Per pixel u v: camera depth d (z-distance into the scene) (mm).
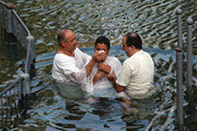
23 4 13930
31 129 6336
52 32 11547
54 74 7895
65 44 7652
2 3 11312
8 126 6445
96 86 7477
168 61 9039
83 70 7410
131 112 6719
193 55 9375
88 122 6461
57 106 7004
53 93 7453
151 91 7309
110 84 7512
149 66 7109
